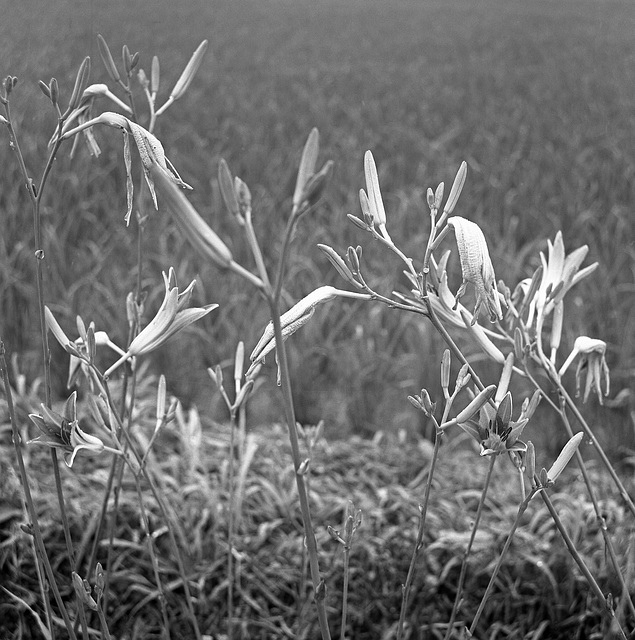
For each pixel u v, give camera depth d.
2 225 4.62
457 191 1.03
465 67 14.53
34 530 1.23
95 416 1.17
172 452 2.87
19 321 3.93
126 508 2.50
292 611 2.36
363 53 16.98
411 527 2.52
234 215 0.80
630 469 3.23
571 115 9.27
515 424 1.01
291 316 1.02
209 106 9.35
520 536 2.46
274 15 24.42
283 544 2.44
